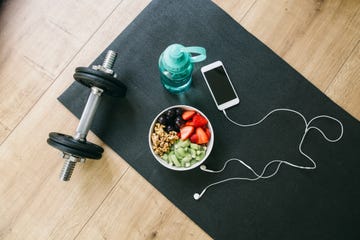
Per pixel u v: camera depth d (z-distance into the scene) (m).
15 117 0.94
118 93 0.87
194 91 0.92
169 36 0.94
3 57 0.96
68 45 0.95
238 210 0.90
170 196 0.90
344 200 0.90
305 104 0.92
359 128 0.91
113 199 0.91
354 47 0.94
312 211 0.90
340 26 0.94
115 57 0.84
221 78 0.92
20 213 0.91
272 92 0.93
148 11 0.95
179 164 0.86
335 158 0.91
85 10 0.96
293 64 0.94
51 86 0.94
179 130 0.86
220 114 0.92
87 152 0.80
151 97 0.92
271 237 0.90
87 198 0.91
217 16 0.94
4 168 0.92
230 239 0.89
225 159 0.91
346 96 0.93
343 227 0.90
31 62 0.95
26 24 0.96
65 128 0.93
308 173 0.91
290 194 0.91
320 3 0.95
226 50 0.94
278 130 0.92
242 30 0.94
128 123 0.92
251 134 0.92
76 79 0.86
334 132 0.92
